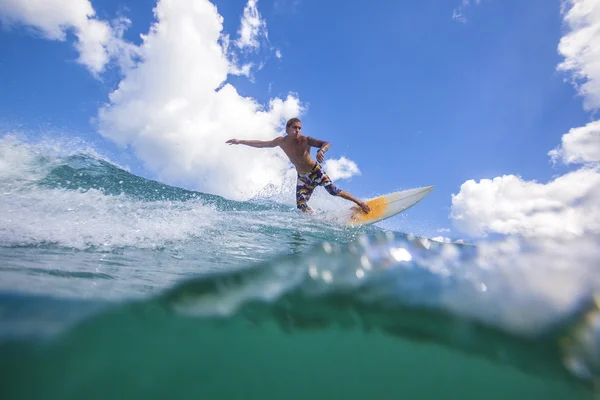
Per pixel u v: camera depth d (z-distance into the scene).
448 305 1.47
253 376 1.01
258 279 1.67
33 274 1.60
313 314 1.38
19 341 0.94
